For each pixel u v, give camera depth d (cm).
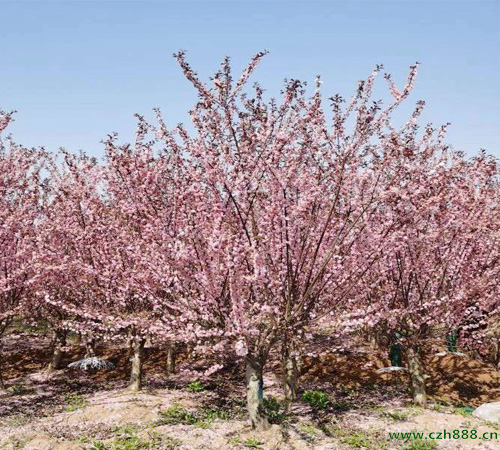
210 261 876
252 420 996
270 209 802
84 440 965
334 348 1159
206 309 938
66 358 2023
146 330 1158
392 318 1105
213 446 916
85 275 1238
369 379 1611
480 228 1128
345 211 923
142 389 1451
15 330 1905
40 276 1320
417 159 986
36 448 923
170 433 1001
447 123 963
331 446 937
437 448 926
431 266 1212
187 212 921
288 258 846
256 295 952
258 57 848
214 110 848
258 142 870
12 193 1588
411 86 821
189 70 818
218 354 1004
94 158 1415
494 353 1814
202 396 1380
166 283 957
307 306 915
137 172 937
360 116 828
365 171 821
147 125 1088
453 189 1120
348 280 967
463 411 1178
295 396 1364
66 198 1350
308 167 916
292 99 866
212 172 787
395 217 891
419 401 1237
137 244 992
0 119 1444
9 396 1448
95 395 1430
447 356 1708
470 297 1205
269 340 971
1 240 1375
